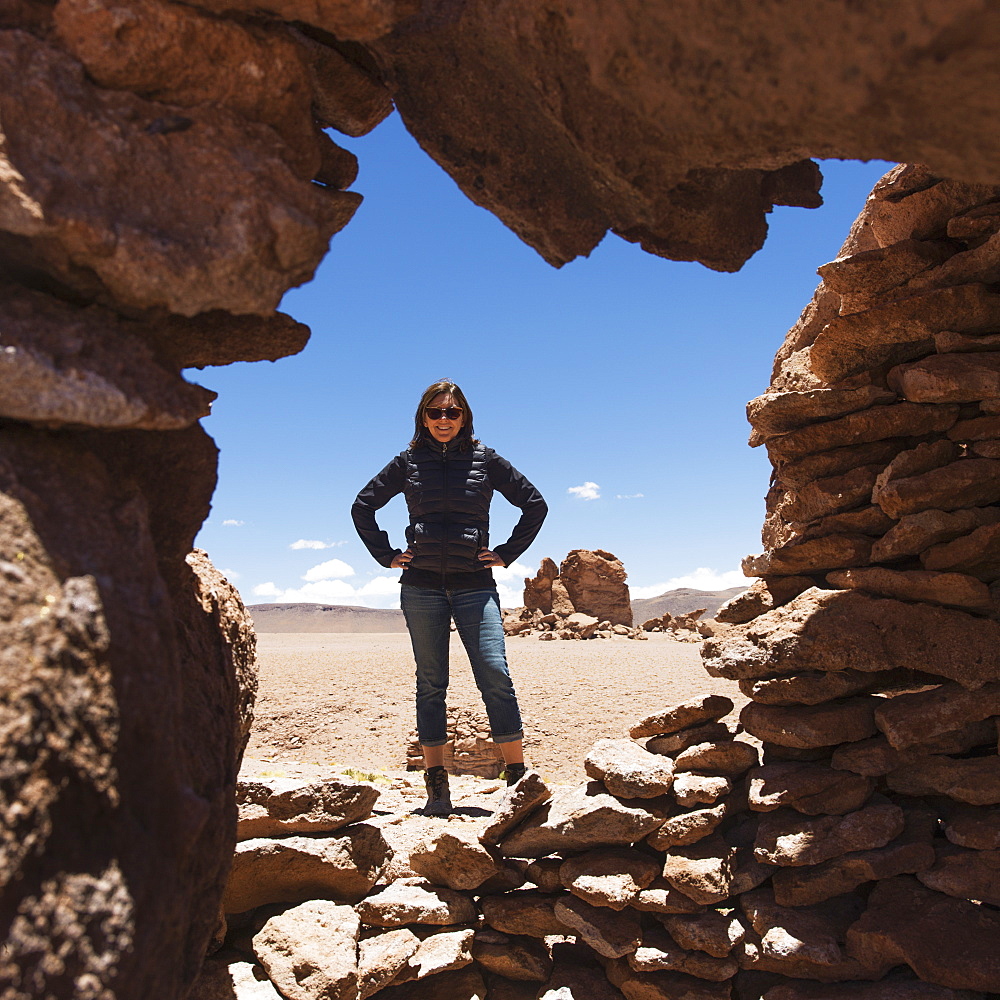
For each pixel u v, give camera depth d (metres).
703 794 3.31
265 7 1.79
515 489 4.48
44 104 1.54
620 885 3.20
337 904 3.30
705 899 3.10
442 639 4.38
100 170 1.58
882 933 2.91
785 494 4.41
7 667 1.27
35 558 1.41
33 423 1.58
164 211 1.63
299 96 1.90
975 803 3.11
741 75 1.50
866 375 3.56
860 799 3.24
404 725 11.85
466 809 4.40
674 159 2.07
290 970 2.87
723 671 3.56
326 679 16.48
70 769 1.31
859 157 1.87
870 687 3.43
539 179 2.34
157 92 1.73
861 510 3.52
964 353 3.32
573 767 9.28
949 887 3.00
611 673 16.61
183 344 2.11
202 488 2.15
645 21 1.54
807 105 1.48
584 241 2.44
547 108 2.07
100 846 1.34
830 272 3.51
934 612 3.24
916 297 3.32
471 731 9.24
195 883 1.85
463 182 2.41
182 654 2.15
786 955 2.97
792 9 1.33
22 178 1.47
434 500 4.27
